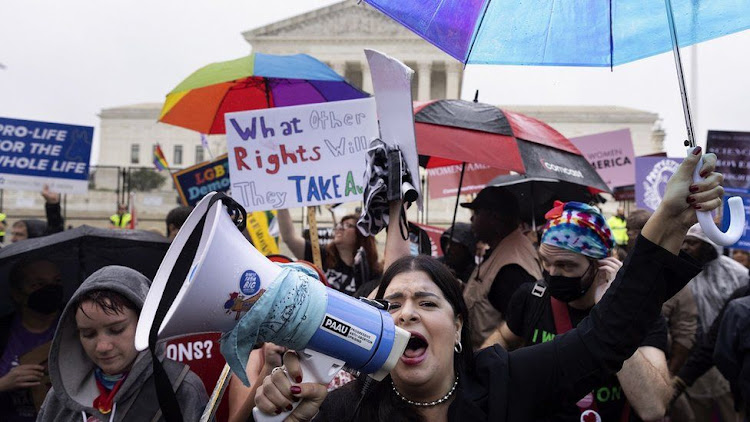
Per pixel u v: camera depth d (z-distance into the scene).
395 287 2.08
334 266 5.54
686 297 5.09
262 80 6.71
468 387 2.08
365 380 2.14
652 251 1.93
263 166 3.96
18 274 3.43
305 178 3.94
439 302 2.05
